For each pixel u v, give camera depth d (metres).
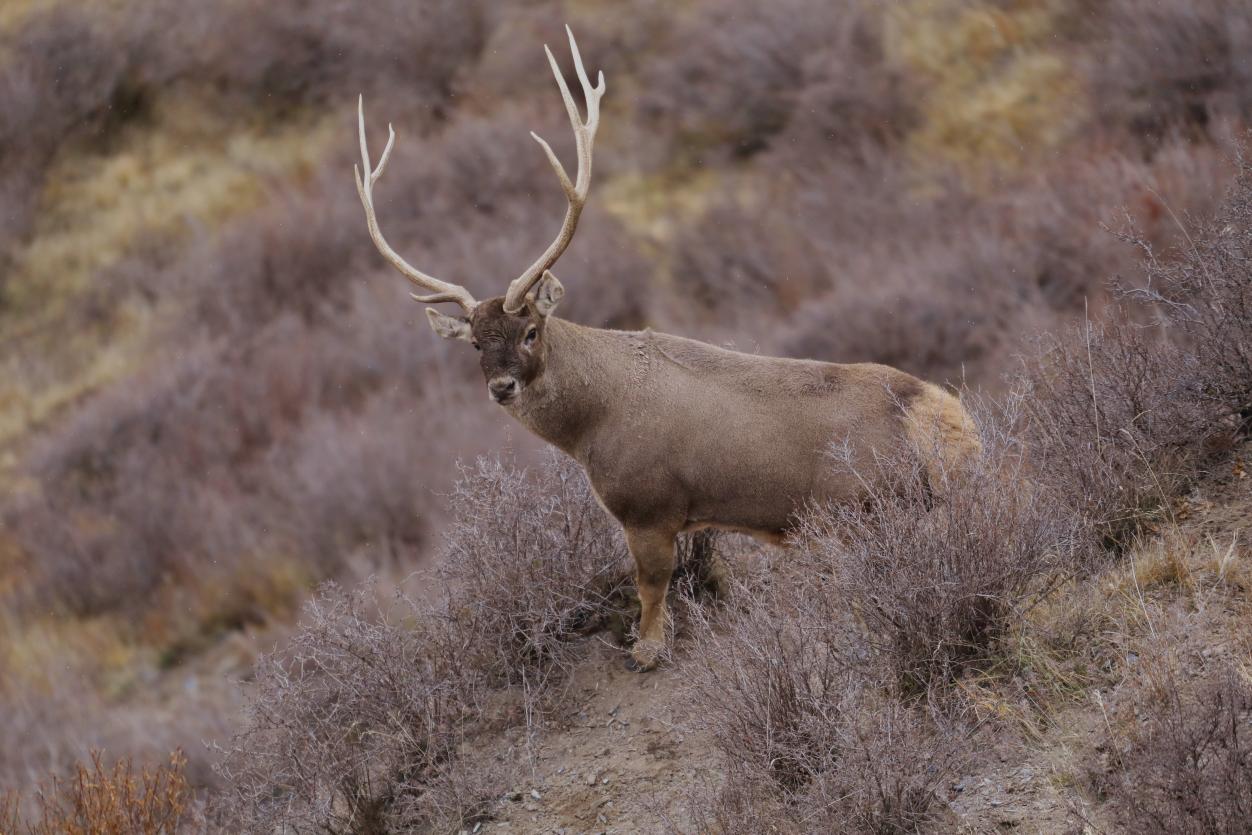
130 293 54.19
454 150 50.47
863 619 17.53
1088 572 17.97
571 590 21.39
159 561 40.69
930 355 35.19
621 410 20.30
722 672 17.02
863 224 42.28
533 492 22.12
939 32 47.22
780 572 20.17
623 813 18.19
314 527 38.31
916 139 44.69
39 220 59.00
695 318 42.25
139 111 61.59
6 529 44.59
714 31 50.59
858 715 16.25
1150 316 27.28
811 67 47.72
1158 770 14.02
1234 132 34.53
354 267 48.75
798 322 38.34
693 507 20.28
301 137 57.72
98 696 36.25
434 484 37.59
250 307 49.38
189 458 43.34
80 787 21.06
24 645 39.19
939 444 18.64
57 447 46.28
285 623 36.16
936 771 15.58
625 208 47.44
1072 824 14.66
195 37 62.03
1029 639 17.12
